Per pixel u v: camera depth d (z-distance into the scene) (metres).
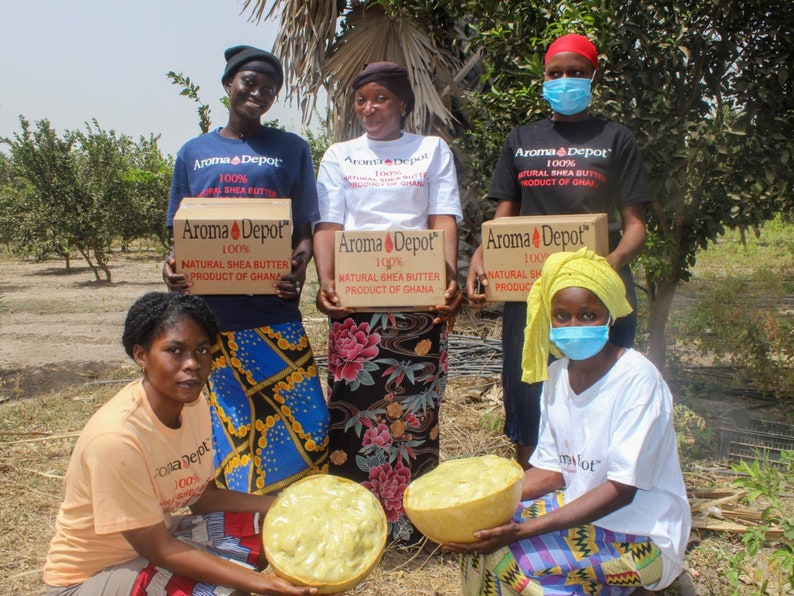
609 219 3.45
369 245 3.24
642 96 4.63
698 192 4.75
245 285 3.20
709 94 4.87
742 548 3.32
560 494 2.65
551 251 3.12
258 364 3.35
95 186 16.22
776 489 3.43
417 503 2.40
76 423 5.30
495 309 8.23
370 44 7.73
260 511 2.68
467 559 2.54
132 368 7.14
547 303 2.47
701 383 5.62
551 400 2.59
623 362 2.42
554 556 2.37
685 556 3.26
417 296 3.25
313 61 7.72
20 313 10.99
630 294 3.38
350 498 2.46
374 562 2.32
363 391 3.41
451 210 3.48
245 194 3.40
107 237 15.88
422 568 3.29
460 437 4.75
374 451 3.44
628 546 2.39
